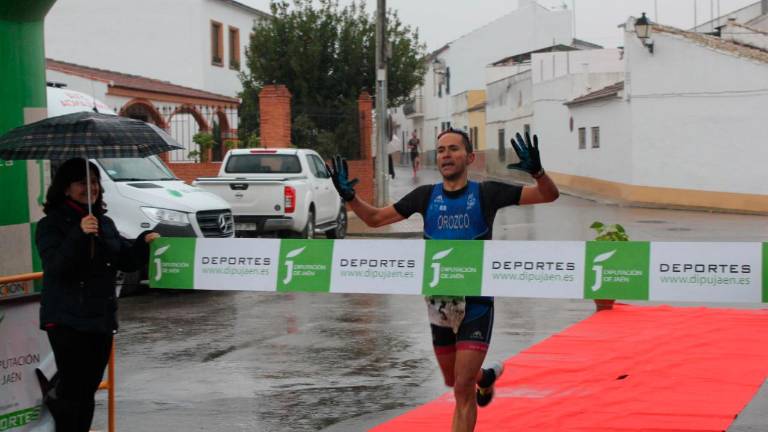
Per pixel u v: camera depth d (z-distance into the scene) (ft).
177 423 25.50
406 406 26.89
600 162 135.64
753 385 27.81
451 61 244.22
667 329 37.19
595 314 41.55
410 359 33.27
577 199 130.62
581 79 150.10
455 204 20.56
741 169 110.32
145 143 19.69
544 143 164.66
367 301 47.98
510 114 185.37
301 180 63.87
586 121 141.59
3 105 24.02
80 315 19.58
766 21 154.71
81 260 19.48
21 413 21.57
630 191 121.70
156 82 117.29
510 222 95.55
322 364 32.65
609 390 27.61
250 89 125.39
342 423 25.23
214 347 35.91
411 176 192.34
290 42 123.03
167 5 141.69
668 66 116.16
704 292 19.56
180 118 116.88
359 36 123.75
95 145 19.08
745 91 109.50
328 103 122.83
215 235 51.44
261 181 61.21
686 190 115.34
